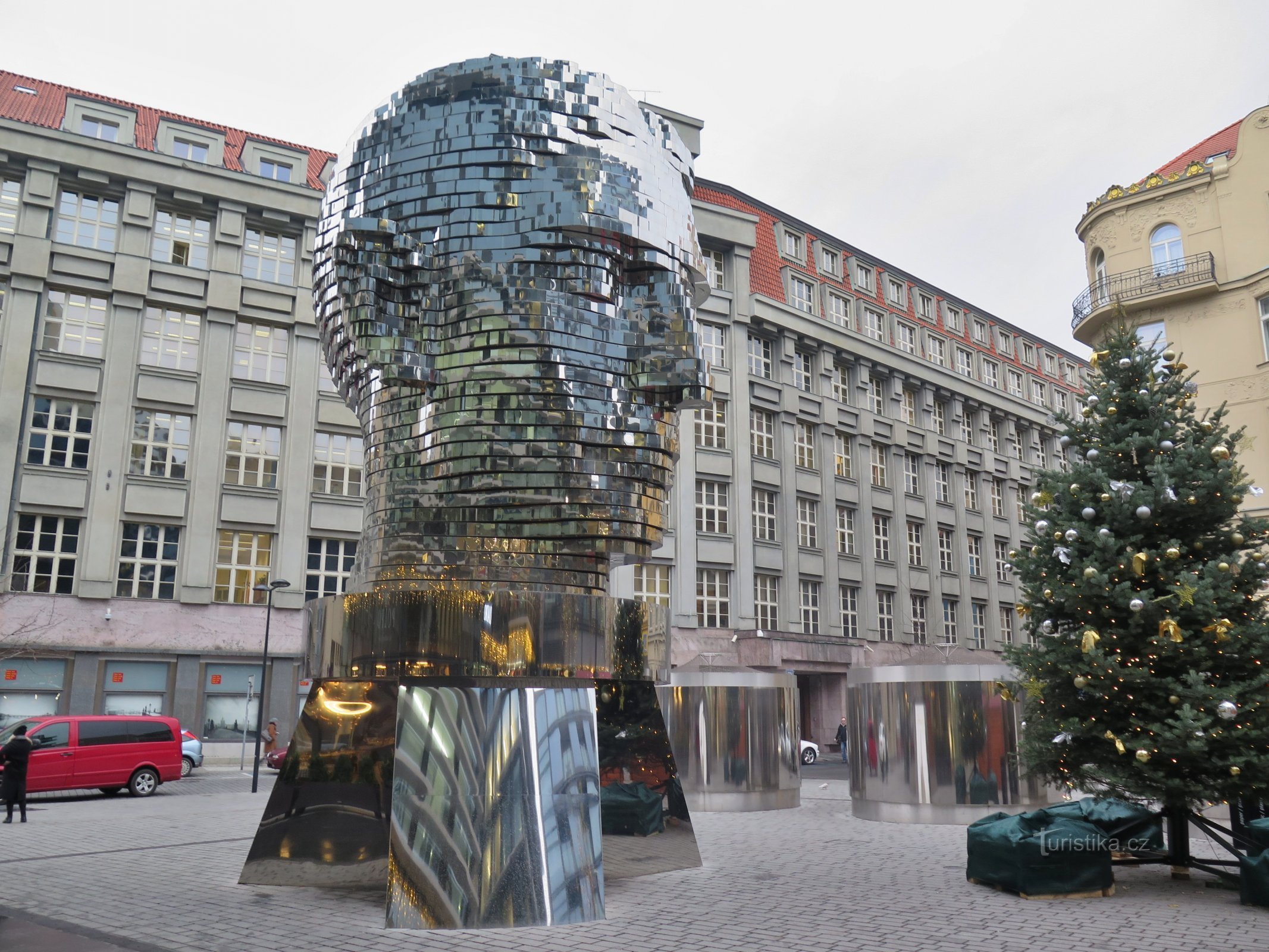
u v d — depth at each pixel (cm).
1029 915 793
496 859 779
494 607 834
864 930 737
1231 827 1247
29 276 2997
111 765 2070
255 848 916
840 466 4416
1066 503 1018
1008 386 5478
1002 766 1423
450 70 948
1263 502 2419
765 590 3959
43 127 3055
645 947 689
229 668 3120
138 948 679
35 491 2922
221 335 3256
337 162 989
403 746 804
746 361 4006
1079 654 955
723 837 1283
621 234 915
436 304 908
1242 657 911
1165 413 1020
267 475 3284
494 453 873
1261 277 2492
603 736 965
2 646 2708
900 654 4409
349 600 873
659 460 933
